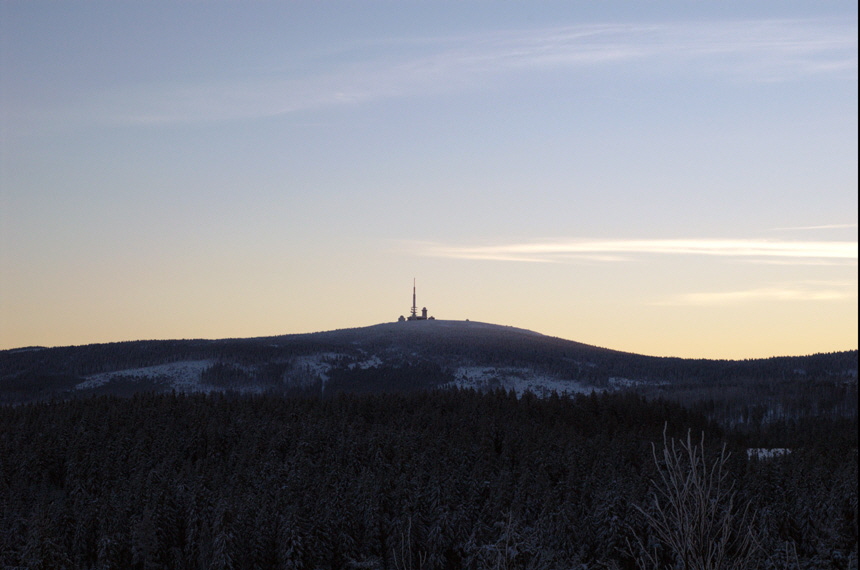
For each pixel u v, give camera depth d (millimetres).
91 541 90125
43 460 126562
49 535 79250
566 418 175625
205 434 144500
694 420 188125
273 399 193625
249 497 93312
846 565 84250
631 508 81062
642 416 180125
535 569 41188
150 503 94125
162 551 88750
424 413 171000
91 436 135250
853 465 103500
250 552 83875
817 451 130250
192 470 134375
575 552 82562
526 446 130000
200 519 90688
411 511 92250
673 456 14367
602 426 170375
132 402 183625
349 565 85375
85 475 119688
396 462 120812
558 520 85438
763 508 88688
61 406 178000
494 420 156000
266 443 136500
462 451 128375
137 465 122688
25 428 147750
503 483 99688
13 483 120875
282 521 84938
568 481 104312
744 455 119000
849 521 88125
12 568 81000
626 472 114188
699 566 13523
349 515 91188
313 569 81562
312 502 94250
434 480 98750
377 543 91250
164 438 138500
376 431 141875
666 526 14094
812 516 89812
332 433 141125
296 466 115062
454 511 91250
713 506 13734
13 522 90750
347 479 114000
